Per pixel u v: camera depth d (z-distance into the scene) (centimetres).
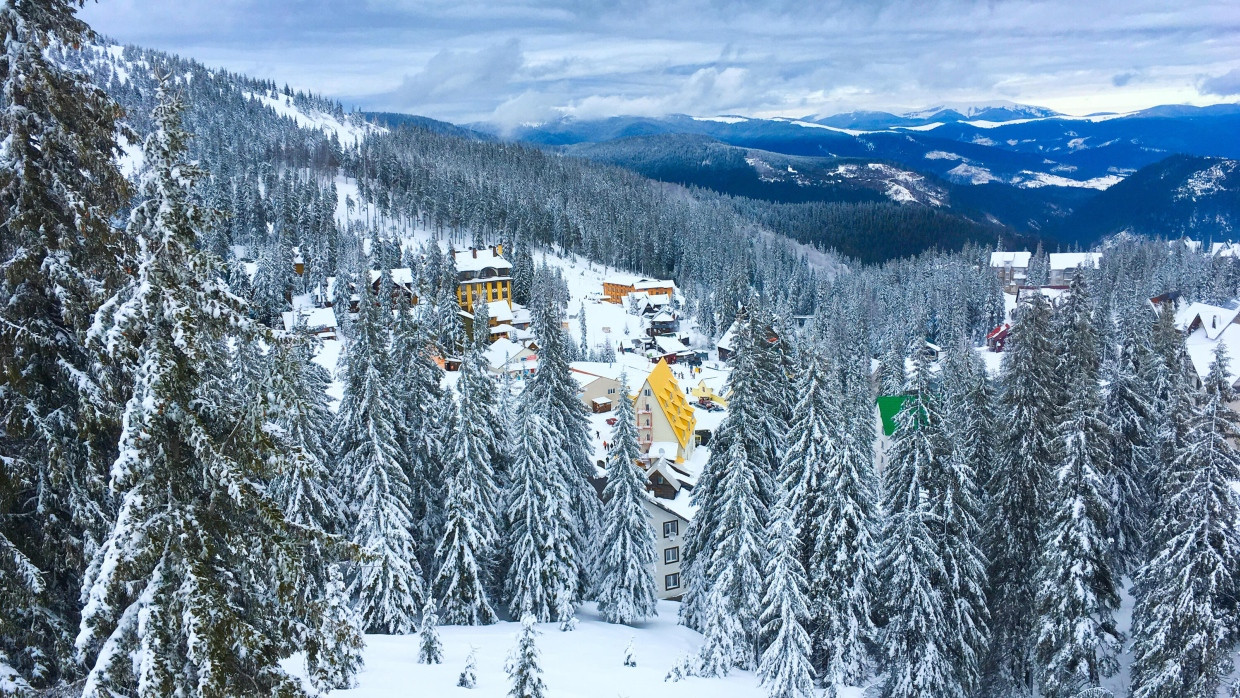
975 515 3394
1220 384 3372
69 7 1373
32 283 1393
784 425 4334
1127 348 5662
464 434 4172
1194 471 3108
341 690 2728
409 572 3953
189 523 1281
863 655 3228
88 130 1398
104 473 1464
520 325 15788
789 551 3134
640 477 4662
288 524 1358
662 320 18162
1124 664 3778
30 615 1441
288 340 1388
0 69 1343
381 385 4103
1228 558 3009
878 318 17362
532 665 2494
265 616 1421
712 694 3325
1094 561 3062
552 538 4334
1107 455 3253
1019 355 3306
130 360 1296
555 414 4916
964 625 3008
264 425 1405
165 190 1252
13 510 1456
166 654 1254
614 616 4609
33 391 1417
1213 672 3000
